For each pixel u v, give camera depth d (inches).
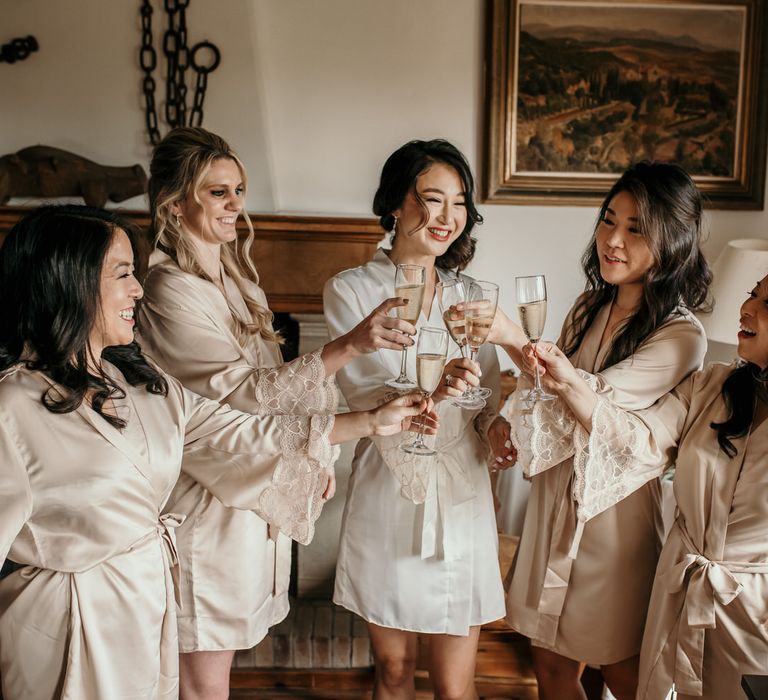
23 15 132.0
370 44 140.4
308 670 118.6
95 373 69.4
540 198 144.7
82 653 66.5
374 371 87.2
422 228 86.0
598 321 91.8
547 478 90.0
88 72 134.3
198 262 88.2
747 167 144.9
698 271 87.5
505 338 84.4
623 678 92.7
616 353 87.4
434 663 92.3
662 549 85.7
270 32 139.1
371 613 88.6
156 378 74.1
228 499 81.0
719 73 143.3
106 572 67.5
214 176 86.7
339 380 88.4
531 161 144.6
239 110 135.7
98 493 66.2
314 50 140.1
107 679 67.4
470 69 141.8
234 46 132.6
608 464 81.7
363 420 77.9
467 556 88.3
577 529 85.0
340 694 118.7
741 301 124.9
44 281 65.2
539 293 75.2
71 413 66.5
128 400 71.8
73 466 65.6
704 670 81.0
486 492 90.8
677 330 85.7
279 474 79.1
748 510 78.2
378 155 143.3
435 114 142.8
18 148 137.3
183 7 130.6
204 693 89.6
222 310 88.3
